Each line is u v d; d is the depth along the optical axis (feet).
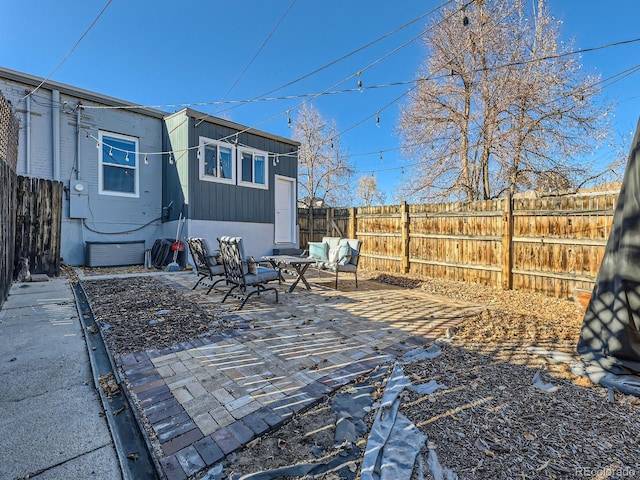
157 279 19.34
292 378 7.56
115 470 4.70
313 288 18.89
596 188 21.81
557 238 16.72
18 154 20.22
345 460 4.94
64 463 4.77
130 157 25.40
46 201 18.85
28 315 11.75
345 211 29.76
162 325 10.96
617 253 8.40
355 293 17.69
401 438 5.42
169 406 6.29
